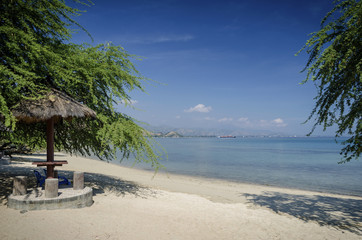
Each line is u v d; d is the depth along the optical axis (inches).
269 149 3447.3
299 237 275.6
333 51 281.6
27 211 262.7
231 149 3373.5
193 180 798.5
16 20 342.0
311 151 2989.7
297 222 333.7
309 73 301.1
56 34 380.5
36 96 302.8
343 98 303.9
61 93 323.6
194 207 375.9
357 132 308.3
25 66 321.4
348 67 297.4
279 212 390.9
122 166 1159.0
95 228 240.1
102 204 327.0
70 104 303.4
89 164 1080.8
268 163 1486.2
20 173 555.5
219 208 385.1
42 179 341.7
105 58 406.3
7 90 287.4
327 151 2997.0
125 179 668.1
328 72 298.4
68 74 358.9
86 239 216.5
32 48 306.0
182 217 310.0
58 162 311.0
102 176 671.1
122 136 368.2
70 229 231.3
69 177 569.6
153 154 393.7
